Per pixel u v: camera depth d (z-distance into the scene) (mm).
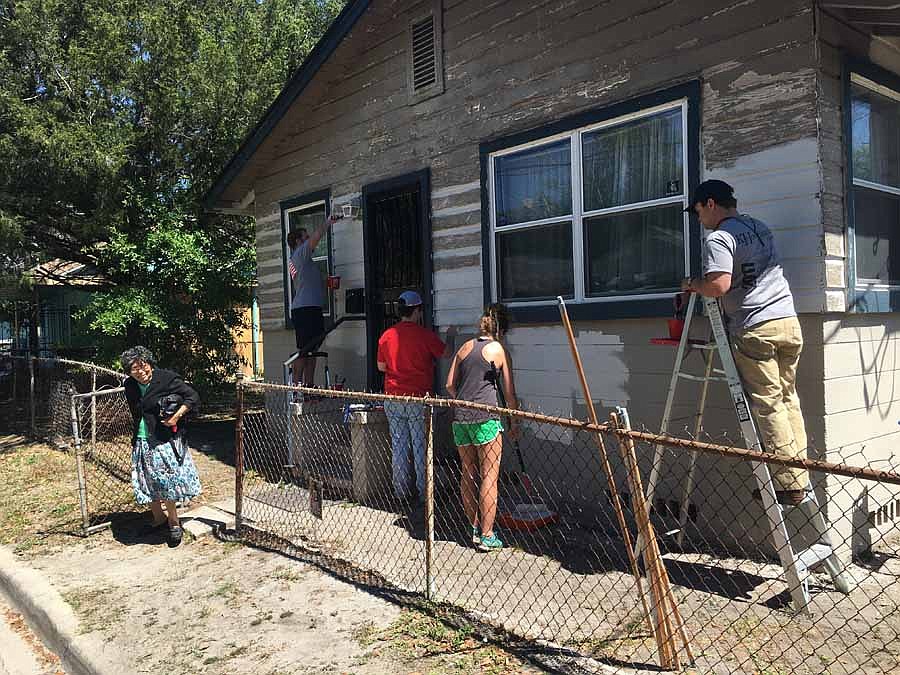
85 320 11172
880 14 4359
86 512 6047
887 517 4816
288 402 7129
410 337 6188
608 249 5531
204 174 12156
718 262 3768
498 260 6406
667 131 5117
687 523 4938
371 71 7633
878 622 3375
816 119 4246
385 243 7812
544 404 5961
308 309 8102
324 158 8414
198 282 10875
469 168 6594
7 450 9828
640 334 5234
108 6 11453
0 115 10297
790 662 3283
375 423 6418
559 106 5750
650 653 3389
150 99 11195
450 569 4637
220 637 3965
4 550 5754
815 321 4297
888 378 4832
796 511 4340
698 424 4301
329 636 3867
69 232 12133
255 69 12391
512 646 3545
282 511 6219
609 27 5363
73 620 4328
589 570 4520
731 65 4648
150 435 5586
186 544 5672
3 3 11133
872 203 4801
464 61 6570
